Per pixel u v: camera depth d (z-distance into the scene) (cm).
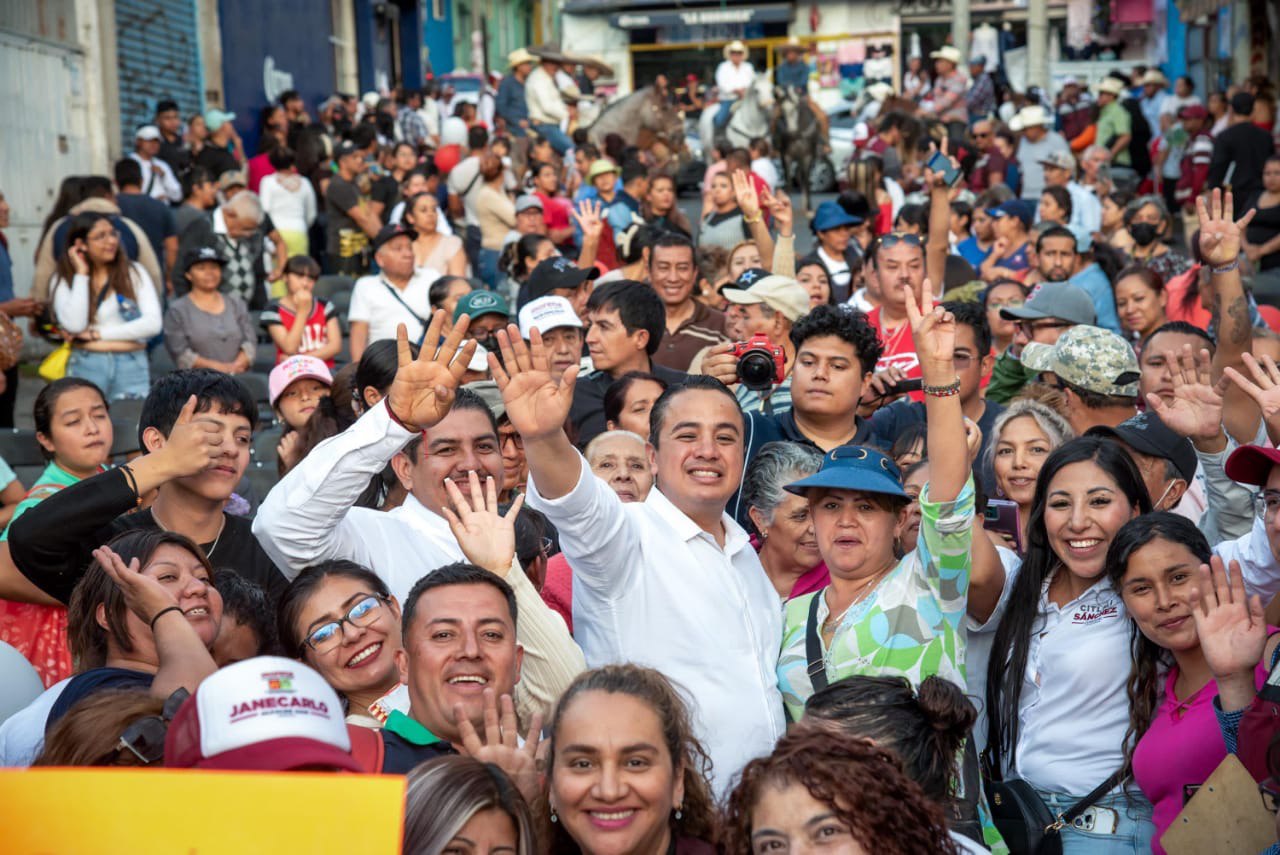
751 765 283
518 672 379
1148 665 390
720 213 1092
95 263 943
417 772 288
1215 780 346
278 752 240
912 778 319
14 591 437
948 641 384
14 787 220
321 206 1634
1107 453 408
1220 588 362
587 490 371
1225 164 1524
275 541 397
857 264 918
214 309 999
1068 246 952
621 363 640
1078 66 3450
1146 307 808
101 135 1631
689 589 393
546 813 318
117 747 313
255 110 2178
